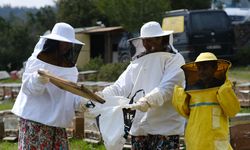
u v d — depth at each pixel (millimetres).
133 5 20484
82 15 37094
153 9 20344
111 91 5207
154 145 5000
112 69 16141
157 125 4949
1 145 8133
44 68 4730
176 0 34469
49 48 4754
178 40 17234
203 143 4652
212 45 17109
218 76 4730
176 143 5008
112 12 21172
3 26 36500
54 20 41125
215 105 4688
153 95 4738
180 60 4984
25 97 4809
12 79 22984
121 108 4859
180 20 17328
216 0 28797
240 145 6094
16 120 8609
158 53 4980
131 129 5062
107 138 4840
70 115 4887
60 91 4801
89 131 7930
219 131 4656
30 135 4762
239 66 18953
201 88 4730
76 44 4809
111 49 27484
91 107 4938
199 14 17172
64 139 4930
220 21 17281
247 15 23156
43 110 4742
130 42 5129
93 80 16641
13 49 34562
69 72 4828
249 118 6910
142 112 4980
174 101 4805
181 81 4898
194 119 4738
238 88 10211
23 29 35250
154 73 4973
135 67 5086
